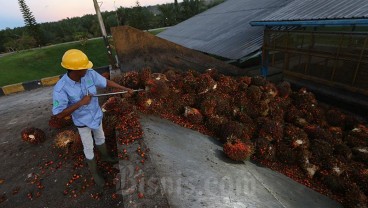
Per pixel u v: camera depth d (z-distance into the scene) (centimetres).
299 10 943
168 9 5928
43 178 483
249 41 1270
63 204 417
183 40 1931
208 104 700
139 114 615
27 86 1558
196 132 657
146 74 691
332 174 599
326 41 840
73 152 533
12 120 838
